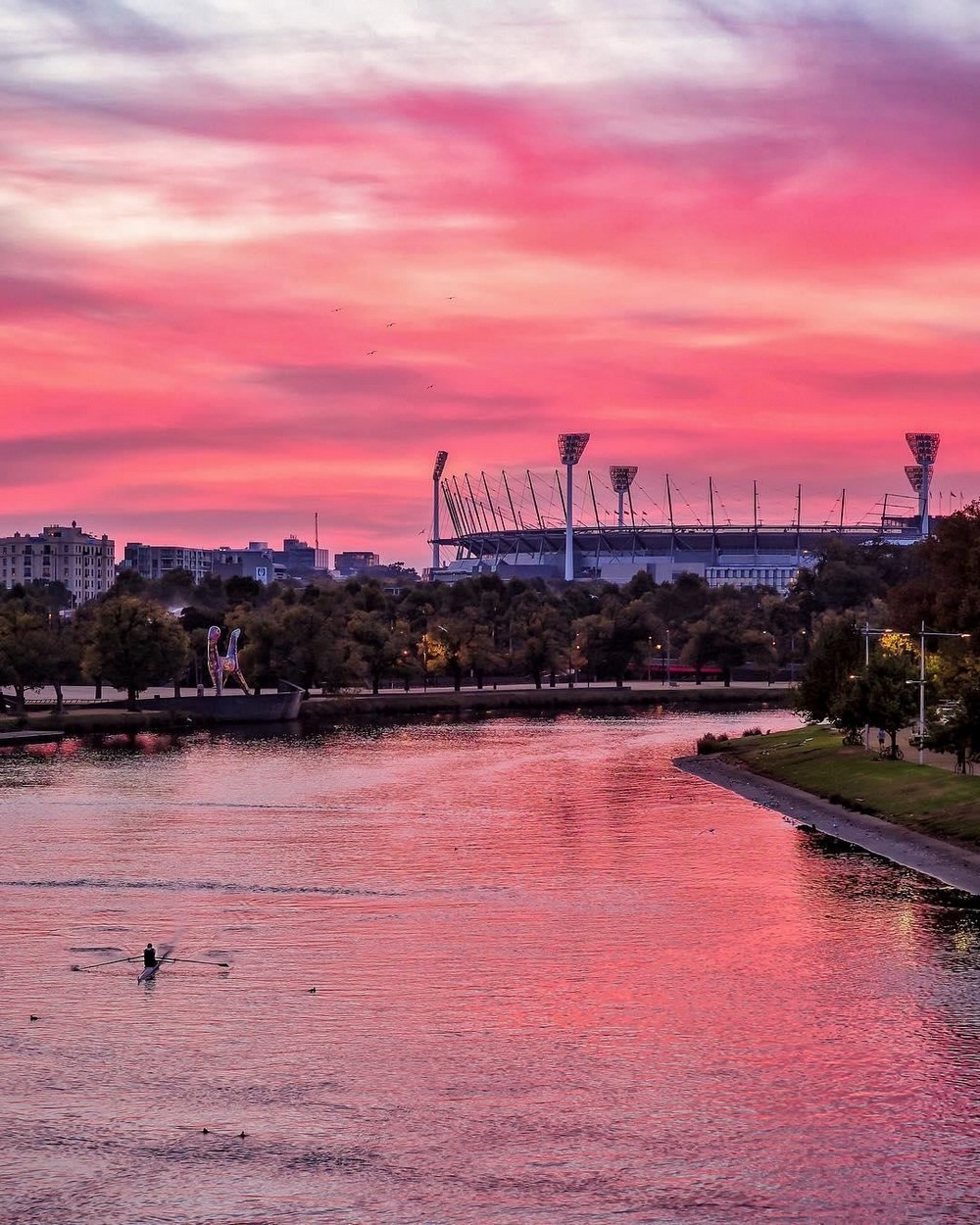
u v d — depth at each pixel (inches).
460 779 6496.1
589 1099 2422.5
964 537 7514.8
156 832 4953.3
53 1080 2513.5
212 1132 2300.7
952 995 2947.8
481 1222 2022.6
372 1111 2373.3
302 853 4525.1
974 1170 2167.8
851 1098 2425.0
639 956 3243.1
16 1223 2023.9
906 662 6220.5
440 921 3572.8
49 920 3602.4
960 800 4845.0
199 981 3070.9
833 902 3764.8
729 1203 2066.9
